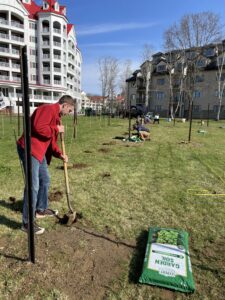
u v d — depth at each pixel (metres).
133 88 54.06
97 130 16.50
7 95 45.72
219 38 33.88
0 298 2.22
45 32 49.09
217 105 43.19
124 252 2.90
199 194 4.75
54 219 3.61
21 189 4.78
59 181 5.28
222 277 2.53
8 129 16.05
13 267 2.60
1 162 6.93
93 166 6.68
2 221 3.52
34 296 2.25
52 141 3.44
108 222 3.56
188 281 2.37
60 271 2.56
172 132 16.44
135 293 2.31
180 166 6.94
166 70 47.12
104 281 2.45
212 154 8.94
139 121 16.45
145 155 8.36
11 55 46.12
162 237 2.98
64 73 53.22
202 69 43.41
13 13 45.69
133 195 4.61
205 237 3.24
